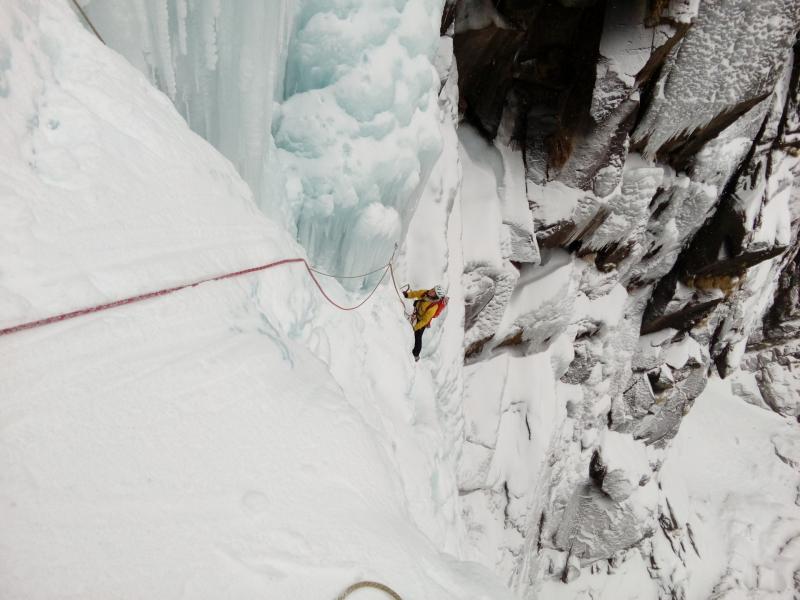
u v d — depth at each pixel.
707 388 29.48
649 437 22.66
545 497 16.88
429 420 7.48
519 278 13.39
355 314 6.04
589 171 11.27
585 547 20.75
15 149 2.21
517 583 15.66
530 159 11.46
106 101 2.84
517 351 14.66
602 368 18.20
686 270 17.92
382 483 2.97
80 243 2.30
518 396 14.52
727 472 26.42
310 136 4.88
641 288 18.53
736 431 28.09
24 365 1.86
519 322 13.29
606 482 19.62
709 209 15.84
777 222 15.97
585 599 20.91
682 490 24.75
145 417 2.08
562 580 21.11
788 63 14.48
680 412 22.27
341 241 5.54
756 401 29.48
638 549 22.69
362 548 2.33
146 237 2.71
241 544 1.98
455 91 8.63
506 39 9.02
